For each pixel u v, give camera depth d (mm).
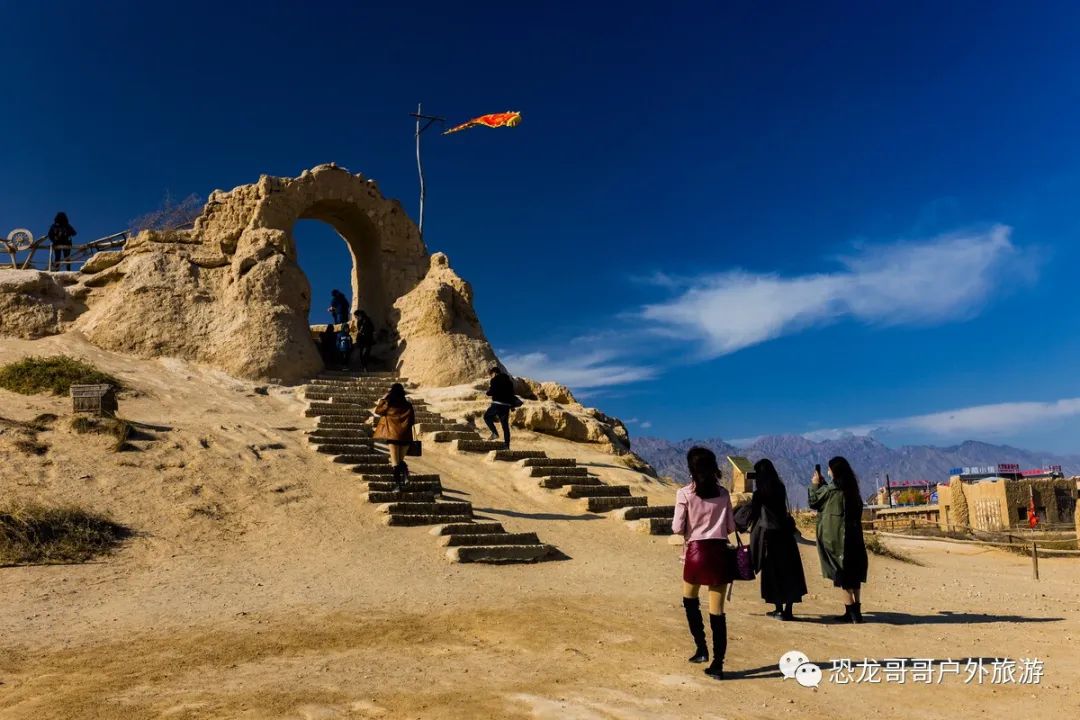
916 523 43406
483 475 16422
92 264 22562
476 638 7750
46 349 19250
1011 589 13016
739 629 8516
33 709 5332
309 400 19562
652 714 5512
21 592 8781
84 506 11266
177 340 20812
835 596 11320
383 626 8039
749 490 18328
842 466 9555
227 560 10531
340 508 12914
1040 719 5746
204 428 15250
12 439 12750
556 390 24609
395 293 25656
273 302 21984
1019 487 49344
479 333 25078
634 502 15883
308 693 5773
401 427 13805
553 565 11938
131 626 7840
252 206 23484
